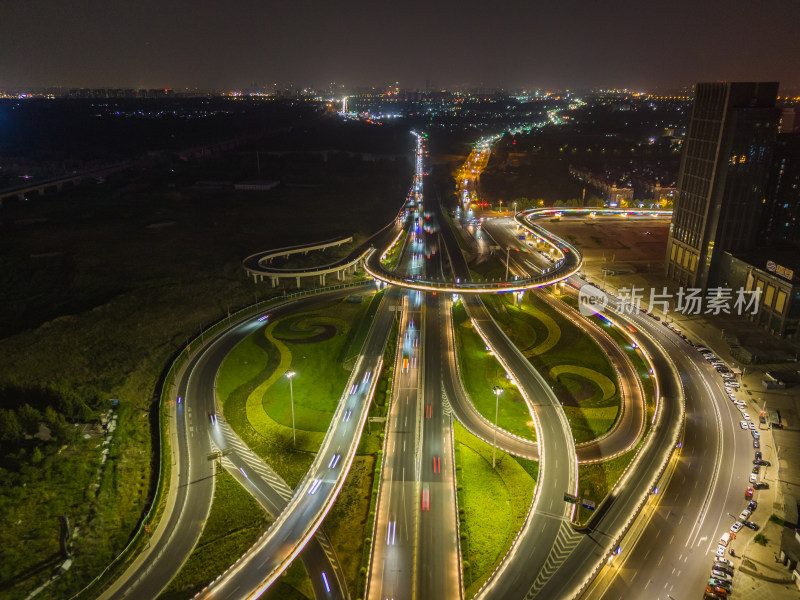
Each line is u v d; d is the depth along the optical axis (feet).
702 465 363.15
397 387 464.24
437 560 288.51
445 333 570.05
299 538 294.25
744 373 482.28
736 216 631.56
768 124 594.65
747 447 382.22
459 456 374.84
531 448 387.14
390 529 309.22
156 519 324.39
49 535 306.14
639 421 420.36
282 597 272.92
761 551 293.84
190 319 607.37
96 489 344.08
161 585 279.49
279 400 451.12
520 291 636.48
